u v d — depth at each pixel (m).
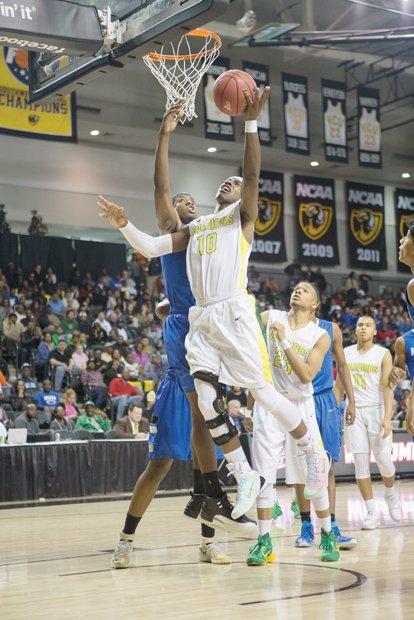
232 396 13.00
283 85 19.42
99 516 7.64
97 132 19.80
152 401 13.17
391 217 25.03
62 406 12.37
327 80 20.42
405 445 12.45
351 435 6.49
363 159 20.67
